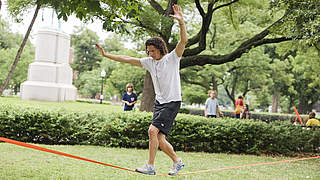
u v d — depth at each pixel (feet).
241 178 15.47
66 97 47.57
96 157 19.19
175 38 34.99
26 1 23.45
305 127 28.86
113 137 24.76
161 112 11.35
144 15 28.12
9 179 12.37
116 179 13.73
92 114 25.34
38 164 15.84
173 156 12.09
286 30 27.78
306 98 105.60
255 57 67.51
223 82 79.51
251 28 56.95
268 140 25.93
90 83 138.10
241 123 25.93
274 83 85.40
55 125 23.70
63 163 16.56
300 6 26.84
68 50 49.34
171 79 11.35
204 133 25.14
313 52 42.47
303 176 16.66
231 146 25.43
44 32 46.34
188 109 77.30
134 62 11.90
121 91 98.22
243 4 39.47
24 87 44.09
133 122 24.75
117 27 16.46
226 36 60.39
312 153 26.71
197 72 68.95
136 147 24.97
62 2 14.26
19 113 23.38
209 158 21.86
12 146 20.52
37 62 46.09
